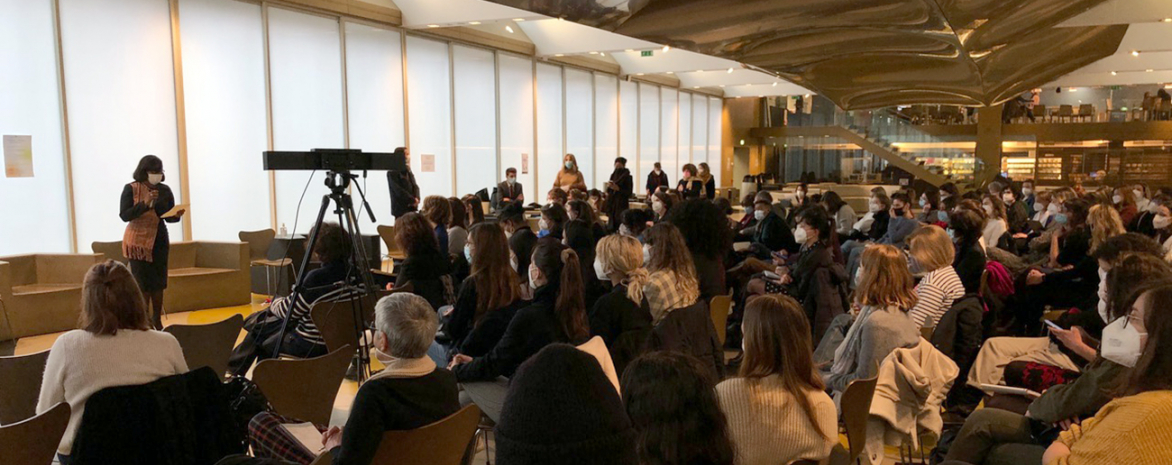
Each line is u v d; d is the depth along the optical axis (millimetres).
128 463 2574
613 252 3674
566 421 1271
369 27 10836
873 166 23844
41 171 7398
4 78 7059
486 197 11367
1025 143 22547
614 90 17062
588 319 3744
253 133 9375
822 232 5262
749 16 7426
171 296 7566
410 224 5027
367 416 2318
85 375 2619
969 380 3855
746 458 2303
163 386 2650
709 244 4859
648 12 7043
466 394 3645
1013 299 5930
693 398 1649
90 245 7855
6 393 3121
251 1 9203
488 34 12906
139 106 8180
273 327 4543
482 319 3629
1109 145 21828
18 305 6391
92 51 7730
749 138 24688
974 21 7355
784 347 2324
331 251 4812
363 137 10875
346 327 4375
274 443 2863
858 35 8688
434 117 12102
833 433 2359
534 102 14414
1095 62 15109
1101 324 4086
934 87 14172
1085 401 2545
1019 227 10172
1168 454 1757
